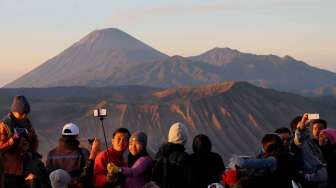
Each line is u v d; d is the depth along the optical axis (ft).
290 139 41.93
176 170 33.73
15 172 33.19
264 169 32.81
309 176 39.17
